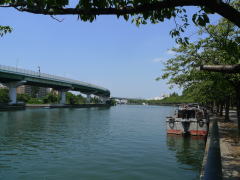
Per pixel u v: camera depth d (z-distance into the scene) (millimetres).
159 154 18094
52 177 12750
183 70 19062
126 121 47875
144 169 14195
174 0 3785
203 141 23594
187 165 15180
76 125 38688
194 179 12633
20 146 20922
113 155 17578
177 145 21625
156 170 14047
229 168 9477
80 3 3910
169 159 16641
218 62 15109
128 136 26969
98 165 14922
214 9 3713
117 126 37938
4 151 18844
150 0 4426
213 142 9781
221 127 23797
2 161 15828
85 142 23047
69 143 22516
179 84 20594
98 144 21984
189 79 18875
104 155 17547
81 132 30344
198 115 27094
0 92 89688
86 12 3908
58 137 26094
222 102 39875
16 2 4027
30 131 30562
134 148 20172
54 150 19328
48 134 28266
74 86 112375
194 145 21688
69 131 31219
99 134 28594
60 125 38125
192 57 16844
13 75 70438
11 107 71688
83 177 12750
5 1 4109
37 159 16391
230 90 19703
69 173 13383
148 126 38281
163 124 42125
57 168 14289
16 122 40656
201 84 21078
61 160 16109
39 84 92562
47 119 48219
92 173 13375
